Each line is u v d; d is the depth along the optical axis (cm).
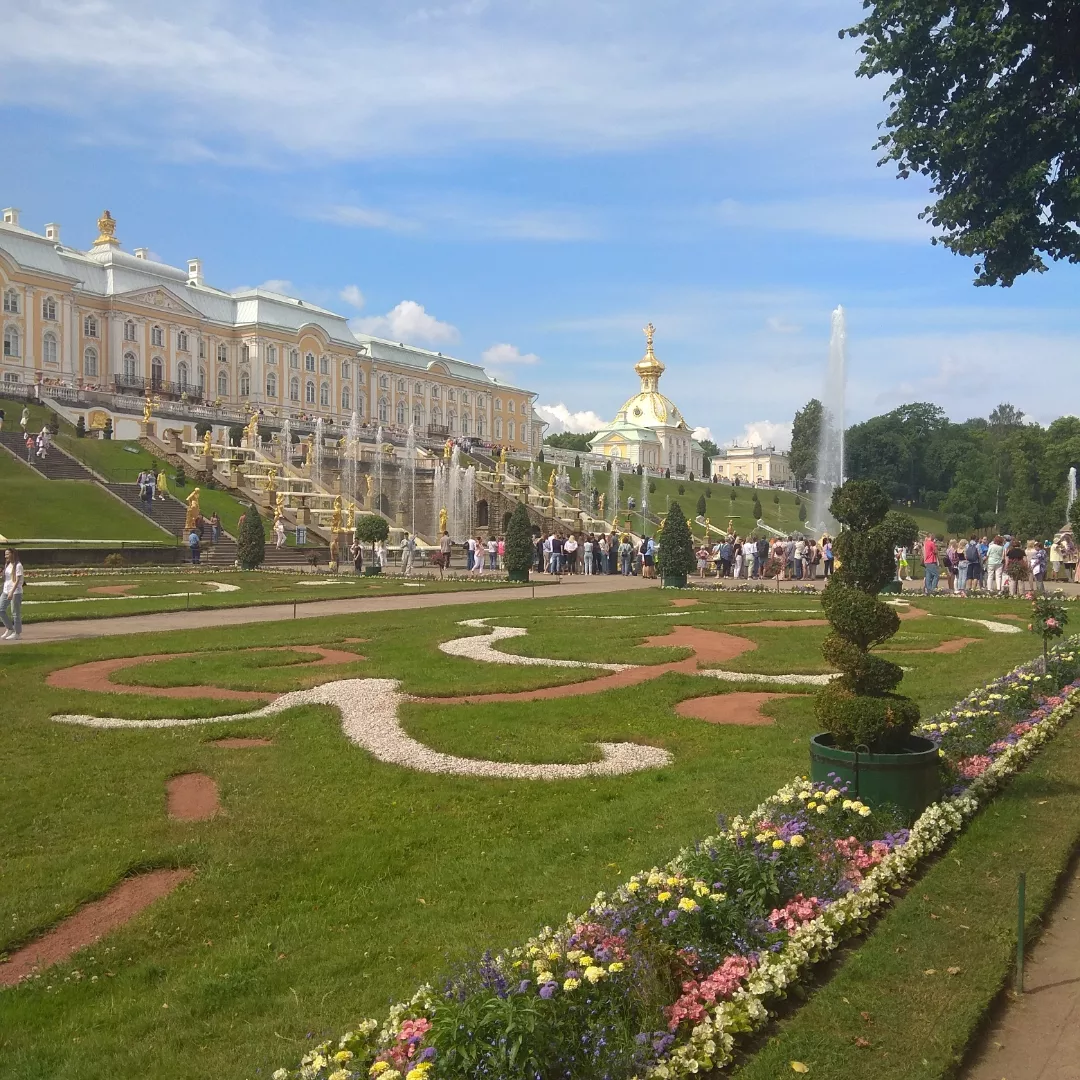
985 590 3428
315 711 1270
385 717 1234
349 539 5319
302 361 11069
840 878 666
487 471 8025
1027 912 646
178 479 5641
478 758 1051
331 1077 432
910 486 13225
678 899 590
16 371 8406
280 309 10988
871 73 1752
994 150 1652
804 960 556
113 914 676
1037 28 1557
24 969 600
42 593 2942
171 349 9825
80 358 9131
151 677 1510
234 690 1436
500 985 482
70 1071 484
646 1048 456
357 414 11819
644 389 15862
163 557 4312
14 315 8419
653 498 10175
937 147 1700
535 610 2620
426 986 516
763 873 628
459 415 13725
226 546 4722
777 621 2388
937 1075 470
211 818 854
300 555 4881
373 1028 490
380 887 707
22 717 1235
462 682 1464
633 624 2269
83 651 1798
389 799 909
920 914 639
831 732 841
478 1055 429
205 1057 492
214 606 2659
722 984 518
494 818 856
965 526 10312
